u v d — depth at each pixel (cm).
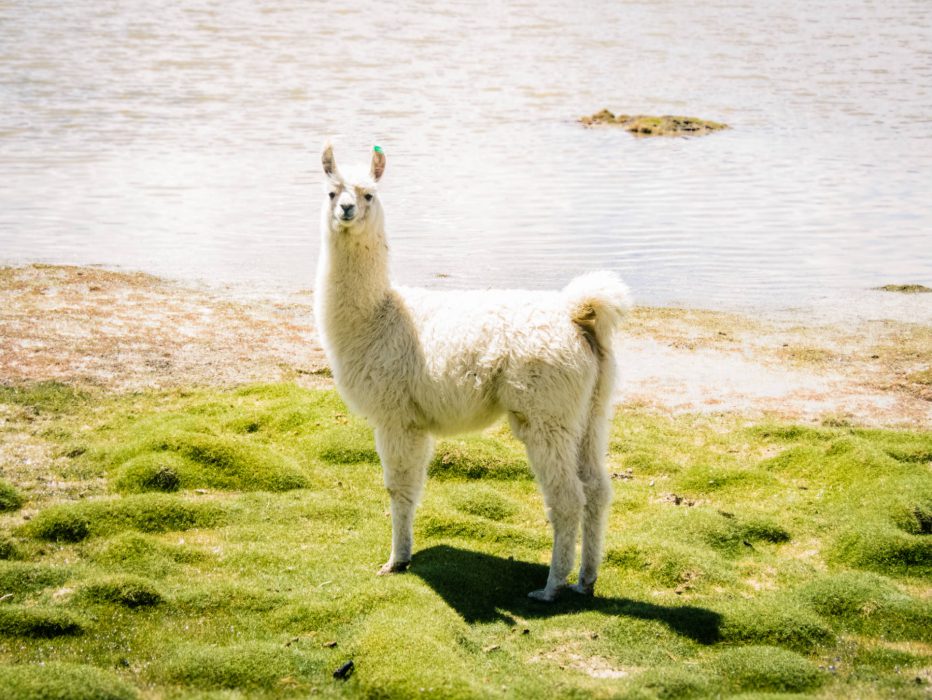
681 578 791
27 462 969
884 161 3042
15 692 568
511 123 3703
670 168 2914
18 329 1380
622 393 1290
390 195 2477
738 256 2005
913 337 1537
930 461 1045
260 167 2766
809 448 1064
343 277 751
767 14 8250
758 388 1316
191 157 2877
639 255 1994
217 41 5828
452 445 1041
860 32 7062
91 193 2398
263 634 684
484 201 2439
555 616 711
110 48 5316
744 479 1007
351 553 820
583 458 740
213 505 886
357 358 758
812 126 3719
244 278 1769
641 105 4194
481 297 747
